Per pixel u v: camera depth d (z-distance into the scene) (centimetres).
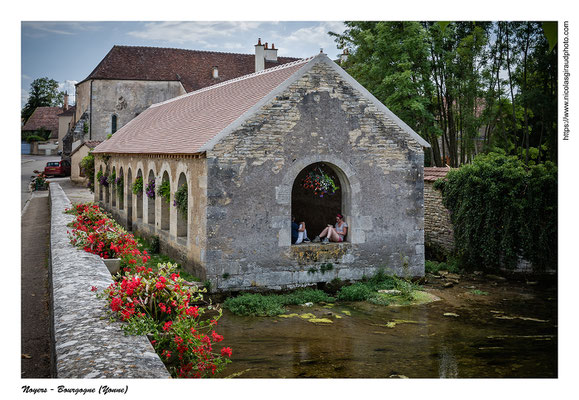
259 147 1309
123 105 4266
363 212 1417
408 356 916
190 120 1753
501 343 991
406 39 2148
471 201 1595
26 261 1432
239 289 1295
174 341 643
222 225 1279
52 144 5806
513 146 2247
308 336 1025
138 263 1076
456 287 1451
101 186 2741
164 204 1688
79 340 561
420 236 1478
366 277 1420
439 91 2383
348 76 1388
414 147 1466
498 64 2141
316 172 1515
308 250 1362
